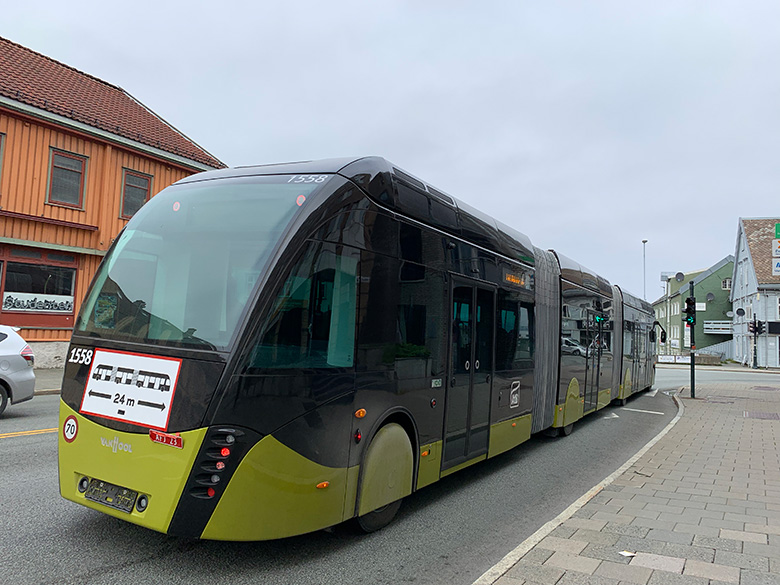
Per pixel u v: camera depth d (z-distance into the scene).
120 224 20.03
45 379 15.84
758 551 4.86
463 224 6.89
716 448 10.37
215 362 4.04
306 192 4.72
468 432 6.84
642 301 20.98
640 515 5.93
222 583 4.12
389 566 4.62
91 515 5.30
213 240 4.61
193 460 3.94
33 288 17.91
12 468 6.76
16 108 17.19
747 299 55.72
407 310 5.57
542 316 9.73
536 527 5.86
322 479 4.48
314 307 4.51
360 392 4.88
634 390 19.28
